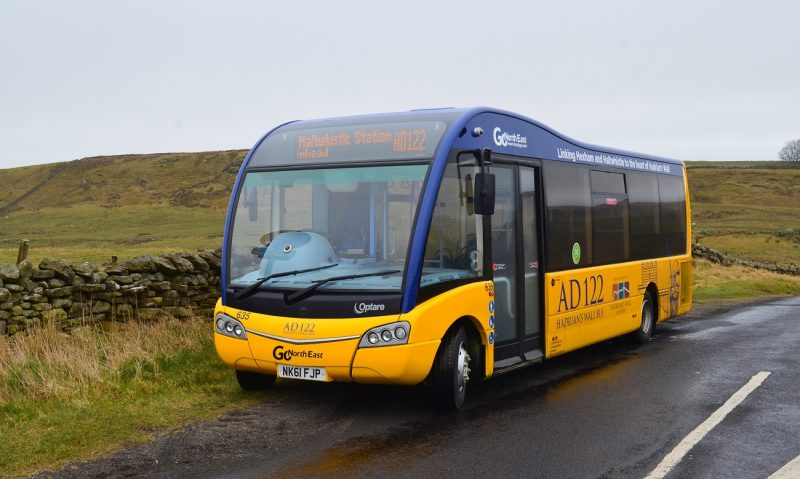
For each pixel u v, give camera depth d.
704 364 11.01
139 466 6.07
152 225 143.12
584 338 10.90
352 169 8.06
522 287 9.34
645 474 5.82
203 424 7.34
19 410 7.54
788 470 5.92
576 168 10.96
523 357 9.30
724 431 7.13
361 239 7.80
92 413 7.56
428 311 7.46
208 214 154.50
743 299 24.89
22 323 9.58
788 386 9.30
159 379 9.00
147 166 198.88
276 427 7.25
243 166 8.73
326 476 5.79
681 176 15.62
